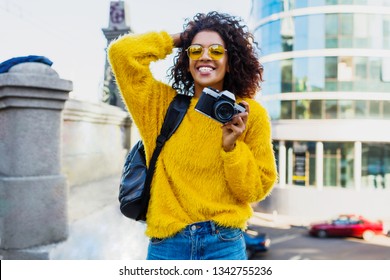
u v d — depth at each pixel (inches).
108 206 138.6
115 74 53.4
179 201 49.4
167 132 51.1
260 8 899.4
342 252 555.8
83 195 152.6
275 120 857.5
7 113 98.9
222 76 52.9
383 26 801.6
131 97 52.0
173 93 54.6
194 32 54.6
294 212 824.9
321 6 805.2
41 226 98.2
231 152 46.2
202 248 48.9
